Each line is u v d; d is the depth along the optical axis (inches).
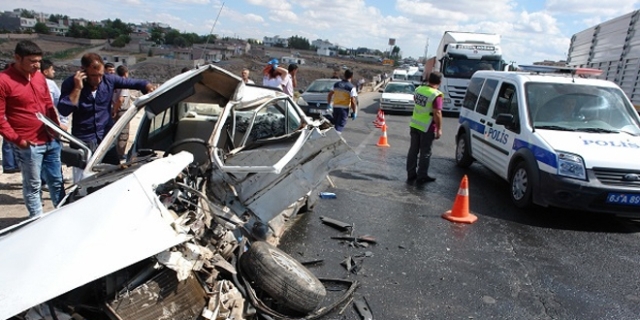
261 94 202.8
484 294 157.6
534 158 238.1
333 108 393.4
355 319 138.3
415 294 155.6
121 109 274.7
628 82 418.6
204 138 197.5
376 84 1557.6
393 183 300.0
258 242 138.5
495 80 315.9
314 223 218.1
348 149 168.9
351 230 208.5
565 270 178.7
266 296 133.8
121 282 101.7
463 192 230.7
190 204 125.7
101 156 153.0
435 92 284.8
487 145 302.5
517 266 180.7
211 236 127.9
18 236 107.5
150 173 119.4
